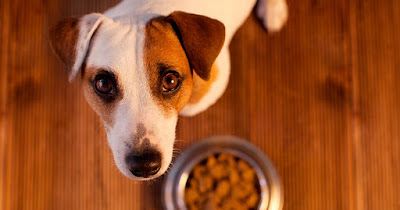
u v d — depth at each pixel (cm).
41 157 78
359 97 81
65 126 79
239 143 77
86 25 57
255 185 75
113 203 78
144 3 62
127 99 55
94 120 79
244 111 80
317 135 80
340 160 80
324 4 81
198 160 75
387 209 79
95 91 57
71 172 78
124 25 57
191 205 75
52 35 58
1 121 79
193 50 57
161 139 56
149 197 78
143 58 55
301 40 81
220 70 67
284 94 80
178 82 57
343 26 81
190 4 63
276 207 75
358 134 80
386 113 80
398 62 81
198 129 79
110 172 78
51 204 78
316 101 80
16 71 79
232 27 69
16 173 78
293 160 80
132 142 55
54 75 79
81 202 78
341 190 79
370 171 80
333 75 81
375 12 81
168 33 57
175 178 76
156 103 56
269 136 80
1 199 78
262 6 79
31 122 79
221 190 74
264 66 80
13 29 79
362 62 81
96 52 56
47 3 80
